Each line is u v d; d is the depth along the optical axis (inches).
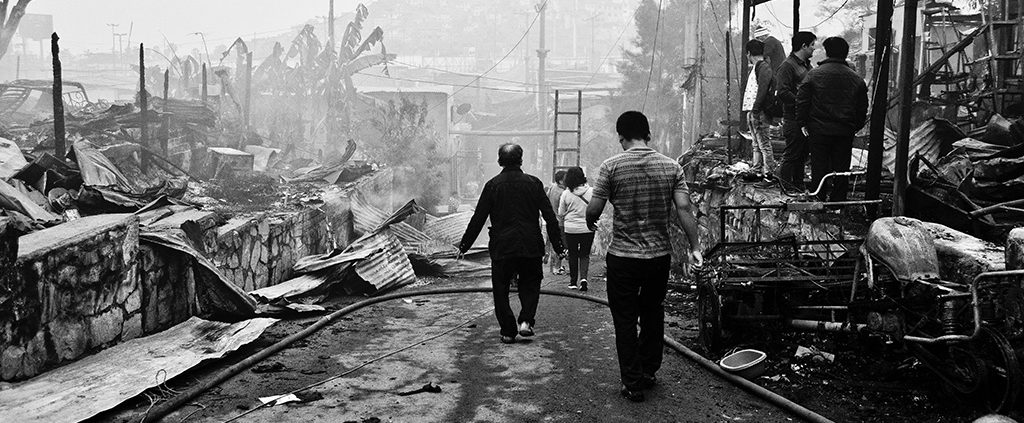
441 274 504.4
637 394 209.8
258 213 434.3
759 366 223.0
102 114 641.6
